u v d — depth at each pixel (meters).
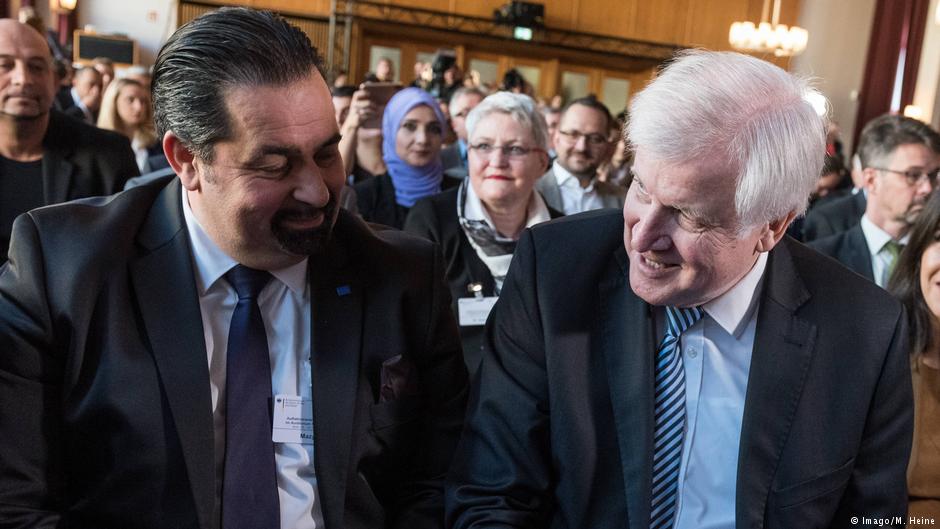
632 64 12.68
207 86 0.93
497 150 2.29
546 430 1.14
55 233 1.06
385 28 11.51
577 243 1.17
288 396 1.11
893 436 1.10
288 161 0.96
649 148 0.91
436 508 1.20
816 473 1.07
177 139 0.97
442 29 11.61
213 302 1.10
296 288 1.13
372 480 1.17
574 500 1.09
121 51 10.26
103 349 1.03
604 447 1.09
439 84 8.34
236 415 1.07
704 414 1.10
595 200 3.18
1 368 1.01
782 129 0.91
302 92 0.94
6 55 2.29
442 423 1.25
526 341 1.15
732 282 1.04
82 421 1.03
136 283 1.06
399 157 2.96
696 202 0.90
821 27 12.19
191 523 1.03
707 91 0.90
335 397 1.11
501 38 11.90
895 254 2.51
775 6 11.20
